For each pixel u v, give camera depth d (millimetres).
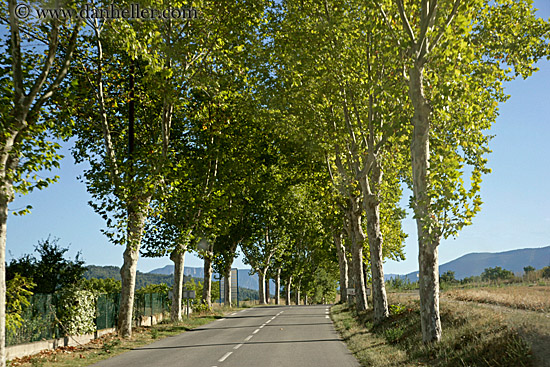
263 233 55438
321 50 21078
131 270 22344
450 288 30094
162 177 21797
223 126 28812
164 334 23406
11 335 15422
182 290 32844
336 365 12492
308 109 23844
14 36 12742
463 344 11680
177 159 30438
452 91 12930
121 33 16812
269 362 13164
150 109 27078
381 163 24656
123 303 22047
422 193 14125
